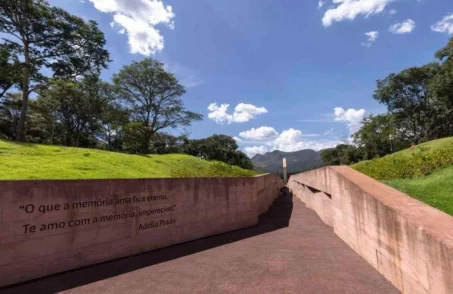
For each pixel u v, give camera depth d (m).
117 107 47.09
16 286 4.89
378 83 60.88
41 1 30.31
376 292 4.57
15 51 29.92
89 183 6.09
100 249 6.22
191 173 14.30
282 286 4.91
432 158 10.61
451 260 3.29
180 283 5.11
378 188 6.29
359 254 6.58
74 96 41.16
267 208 17.11
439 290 3.52
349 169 8.89
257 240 8.51
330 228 10.12
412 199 5.34
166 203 7.80
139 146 41.19
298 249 7.33
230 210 10.09
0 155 12.98
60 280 5.20
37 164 11.84
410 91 58.00
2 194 4.86
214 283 5.09
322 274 5.44
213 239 8.70
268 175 18.45
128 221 6.82
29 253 5.14
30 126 43.66
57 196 5.57
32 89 31.92
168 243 7.79
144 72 47.91
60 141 48.56
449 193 7.18
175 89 50.59
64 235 5.64
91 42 34.06
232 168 16.62
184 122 52.94
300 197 24.94
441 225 3.97
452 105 48.00
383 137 63.19
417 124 60.81
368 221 5.97
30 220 5.17
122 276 5.45
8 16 28.70
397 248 4.66
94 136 50.56
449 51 44.84
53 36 31.38
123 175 12.89
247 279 5.28
